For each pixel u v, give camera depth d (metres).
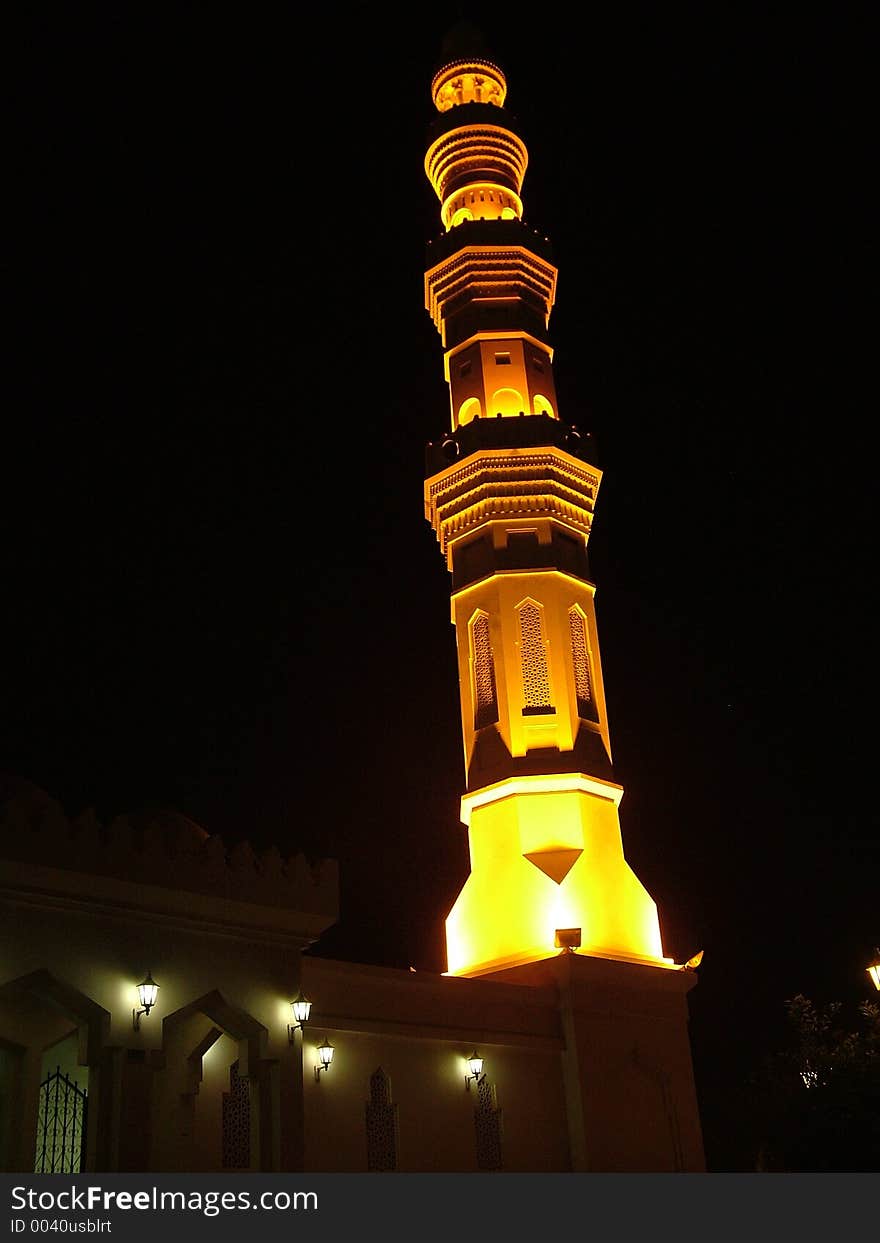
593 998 31.81
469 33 50.03
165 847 23.30
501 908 33.69
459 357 42.50
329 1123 26.00
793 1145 28.95
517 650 36.91
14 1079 20.73
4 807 21.44
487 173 45.59
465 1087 28.92
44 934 21.27
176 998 22.42
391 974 28.52
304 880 25.19
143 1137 20.80
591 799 35.28
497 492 38.38
